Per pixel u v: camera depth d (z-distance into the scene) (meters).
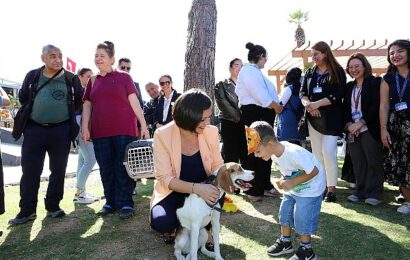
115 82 4.11
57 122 4.06
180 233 2.92
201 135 3.10
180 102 2.86
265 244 3.24
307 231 2.82
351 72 4.40
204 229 3.06
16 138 3.99
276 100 4.64
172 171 3.04
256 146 2.87
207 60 6.54
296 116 4.86
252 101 4.53
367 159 4.36
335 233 3.40
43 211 4.45
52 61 3.90
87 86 4.34
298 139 4.84
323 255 2.96
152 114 6.58
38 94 3.97
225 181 2.81
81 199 4.86
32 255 3.16
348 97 4.50
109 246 3.28
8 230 3.79
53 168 4.12
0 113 7.95
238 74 4.70
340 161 7.88
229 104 4.69
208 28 6.54
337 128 4.41
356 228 3.52
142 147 3.80
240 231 3.54
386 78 4.16
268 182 4.85
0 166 3.67
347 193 4.97
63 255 3.14
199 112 2.80
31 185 4.02
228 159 4.88
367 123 4.27
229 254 3.04
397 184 4.07
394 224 3.62
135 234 3.55
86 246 3.30
